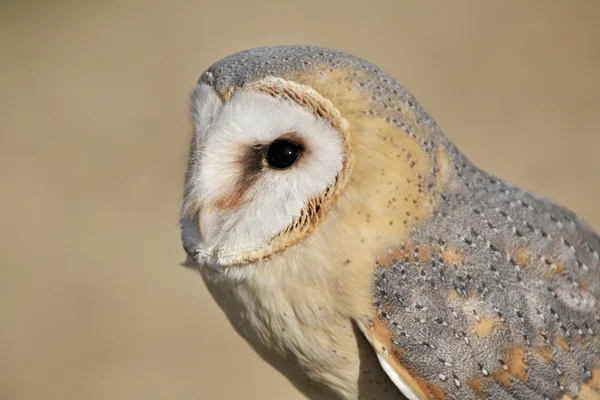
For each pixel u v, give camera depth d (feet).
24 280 58.44
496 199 22.18
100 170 69.51
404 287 20.85
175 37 86.69
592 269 21.95
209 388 48.67
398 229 20.88
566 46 81.51
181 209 23.48
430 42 83.30
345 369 21.97
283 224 20.93
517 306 20.98
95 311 55.42
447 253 21.07
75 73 82.53
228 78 21.31
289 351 22.34
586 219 57.72
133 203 65.26
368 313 20.92
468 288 20.94
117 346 52.60
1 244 61.41
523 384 20.92
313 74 20.47
